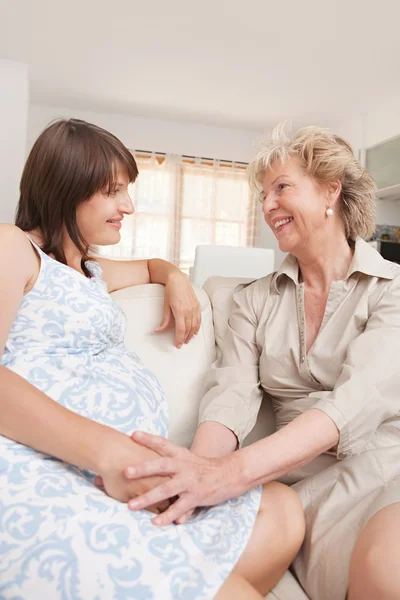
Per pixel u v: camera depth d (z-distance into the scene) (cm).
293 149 122
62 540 65
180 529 73
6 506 69
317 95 557
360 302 116
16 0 384
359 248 120
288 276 130
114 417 91
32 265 92
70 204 102
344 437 97
